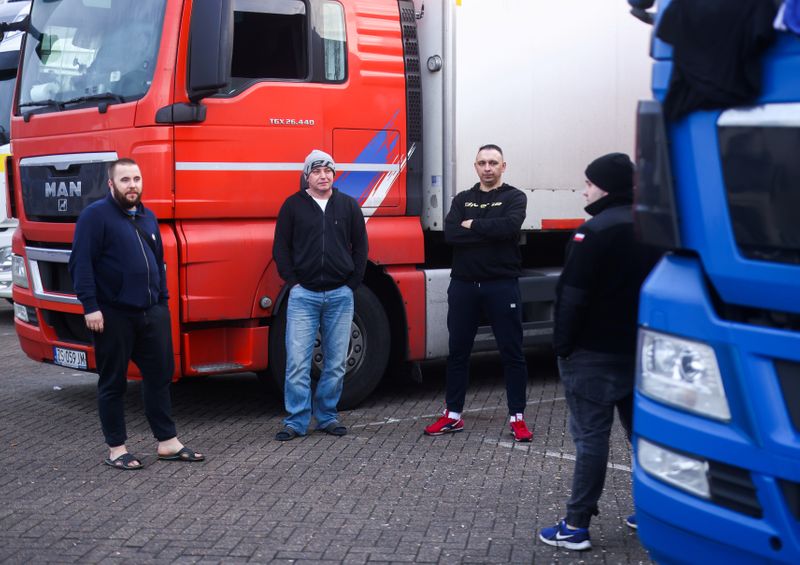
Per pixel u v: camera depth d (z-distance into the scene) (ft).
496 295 23.16
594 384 15.65
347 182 26.00
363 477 20.29
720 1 10.84
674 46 11.23
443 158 27.22
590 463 15.80
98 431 24.45
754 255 10.82
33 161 26.63
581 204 29.53
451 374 23.98
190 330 24.43
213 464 21.34
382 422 25.26
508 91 27.91
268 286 24.98
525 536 16.66
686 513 11.37
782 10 10.32
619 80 30.19
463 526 17.20
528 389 29.91
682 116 11.41
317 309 23.63
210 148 24.07
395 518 17.66
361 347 26.66
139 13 24.53
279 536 16.74
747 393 10.80
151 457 21.93
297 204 23.52
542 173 28.71
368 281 27.25
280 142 24.93
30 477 20.42
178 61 23.72
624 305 15.42
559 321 15.52
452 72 26.94
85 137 24.90
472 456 21.90
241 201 24.49
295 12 25.20
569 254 15.47
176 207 23.72
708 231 11.18
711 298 11.37
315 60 25.46
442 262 29.09
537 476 20.31
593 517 17.65
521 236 29.50
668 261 12.09
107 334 20.61
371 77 26.32
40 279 26.84
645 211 11.93
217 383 30.78
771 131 10.60
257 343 25.12
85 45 25.68
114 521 17.58
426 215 27.58
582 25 29.32
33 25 27.53
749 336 10.78
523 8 28.14
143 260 20.65
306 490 19.40
